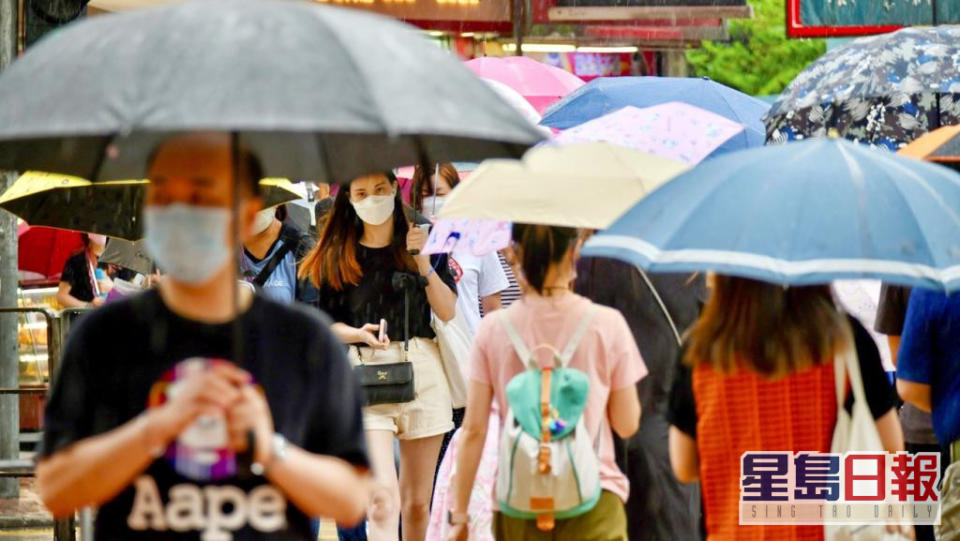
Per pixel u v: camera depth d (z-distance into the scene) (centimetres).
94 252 3547
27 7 3238
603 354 1600
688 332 1352
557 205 1647
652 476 1869
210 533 1032
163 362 1038
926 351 1633
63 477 1012
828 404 1309
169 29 991
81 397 1034
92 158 1214
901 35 2542
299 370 1055
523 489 1552
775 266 1223
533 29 4884
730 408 1317
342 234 2188
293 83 959
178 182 1020
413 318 2198
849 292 2148
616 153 1747
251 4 1019
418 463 2245
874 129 2752
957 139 2164
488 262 2500
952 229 1257
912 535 1334
